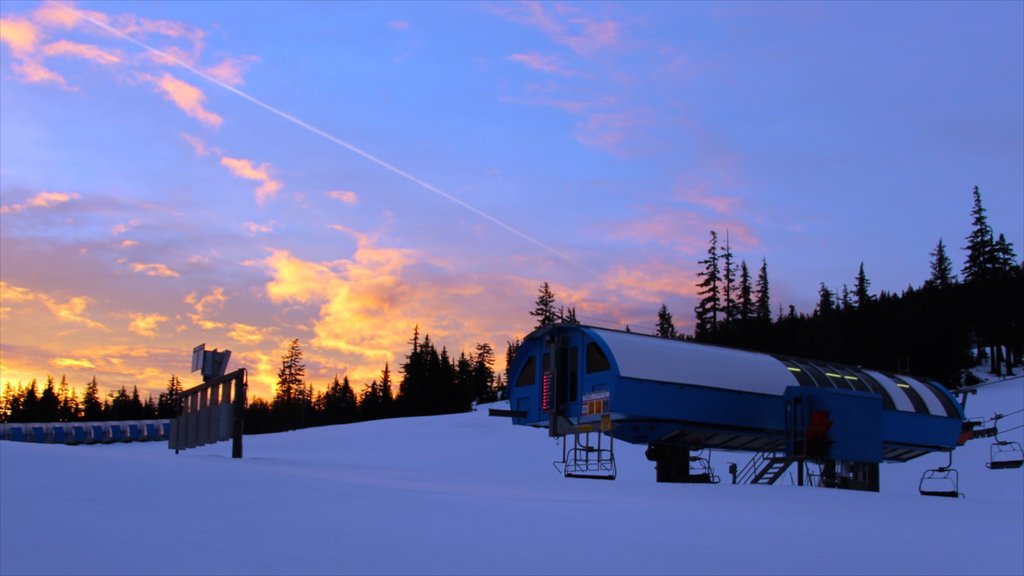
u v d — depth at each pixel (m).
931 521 17.19
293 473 17.34
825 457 28.23
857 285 99.69
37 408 137.38
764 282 104.62
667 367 27.47
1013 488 40.06
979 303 80.25
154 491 13.24
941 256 98.44
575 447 28.98
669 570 9.95
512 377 31.66
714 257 95.06
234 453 26.00
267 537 10.35
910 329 79.94
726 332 94.19
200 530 10.57
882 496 24.38
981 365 82.88
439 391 115.81
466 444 56.47
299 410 138.75
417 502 13.77
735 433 28.75
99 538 9.91
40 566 8.70
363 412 124.94
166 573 8.56
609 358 26.88
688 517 14.50
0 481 13.43
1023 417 55.00
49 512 11.24
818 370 32.00
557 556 10.30
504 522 12.38
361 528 11.21
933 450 34.47
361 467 24.69
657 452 29.58
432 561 9.65
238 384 26.58
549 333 29.41
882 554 12.08
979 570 11.38
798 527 14.32
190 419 30.38
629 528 12.67
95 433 64.31
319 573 8.84
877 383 33.34
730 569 10.23
